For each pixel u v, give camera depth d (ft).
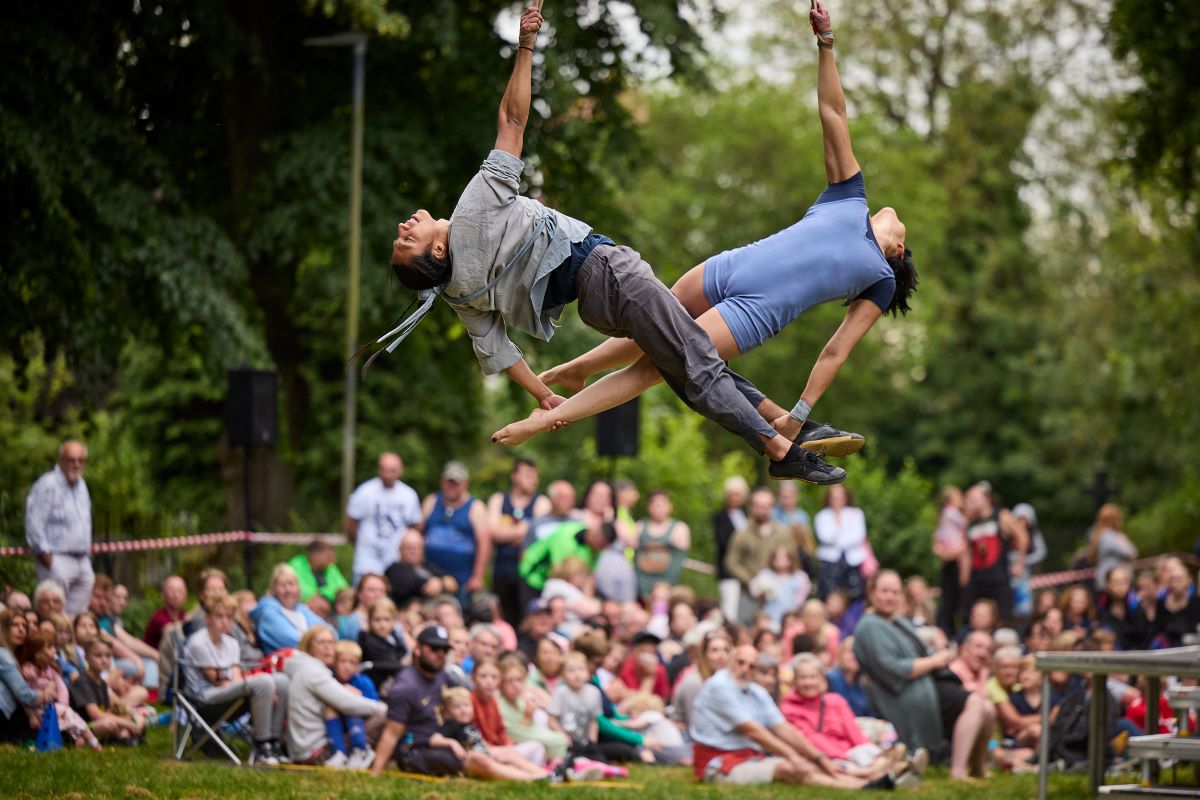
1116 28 114.83
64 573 61.31
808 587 83.10
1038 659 53.47
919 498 143.95
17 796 42.88
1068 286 190.49
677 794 51.47
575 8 98.63
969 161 199.21
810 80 185.37
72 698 55.67
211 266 87.76
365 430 137.69
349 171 95.20
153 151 84.28
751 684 58.18
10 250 78.95
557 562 74.90
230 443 77.87
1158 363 147.54
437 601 64.34
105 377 96.58
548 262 30.42
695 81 101.60
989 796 54.95
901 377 204.54
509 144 30.66
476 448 150.41
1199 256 141.08
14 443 101.50
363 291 96.07
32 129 77.10
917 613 77.71
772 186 175.94
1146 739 51.47
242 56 95.14
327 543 68.39
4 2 78.95
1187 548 138.10
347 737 55.11
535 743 56.80
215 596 55.83
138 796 43.75
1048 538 149.89
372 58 102.01
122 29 85.51
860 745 58.80
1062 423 179.73
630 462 134.82
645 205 178.19
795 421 31.35
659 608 76.69
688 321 30.45
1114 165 123.85
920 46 197.47
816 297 31.24
